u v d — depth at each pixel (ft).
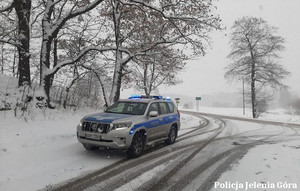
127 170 18.80
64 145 25.32
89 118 22.44
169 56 43.91
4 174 16.47
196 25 39.40
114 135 20.85
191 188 15.33
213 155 24.30
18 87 38.42
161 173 18.29
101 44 44.98
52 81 46.85
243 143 31.53
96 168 19.03
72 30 44.80
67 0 44.29
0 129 24.59
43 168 18.33
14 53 54.65
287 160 21.50
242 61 101.71
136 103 26.61
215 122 63.87
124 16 47.85
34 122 29.91
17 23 41.22
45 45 38.06
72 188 14.99
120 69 43.68
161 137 27.86
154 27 46.03
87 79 53.52
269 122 69.41
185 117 78.43
